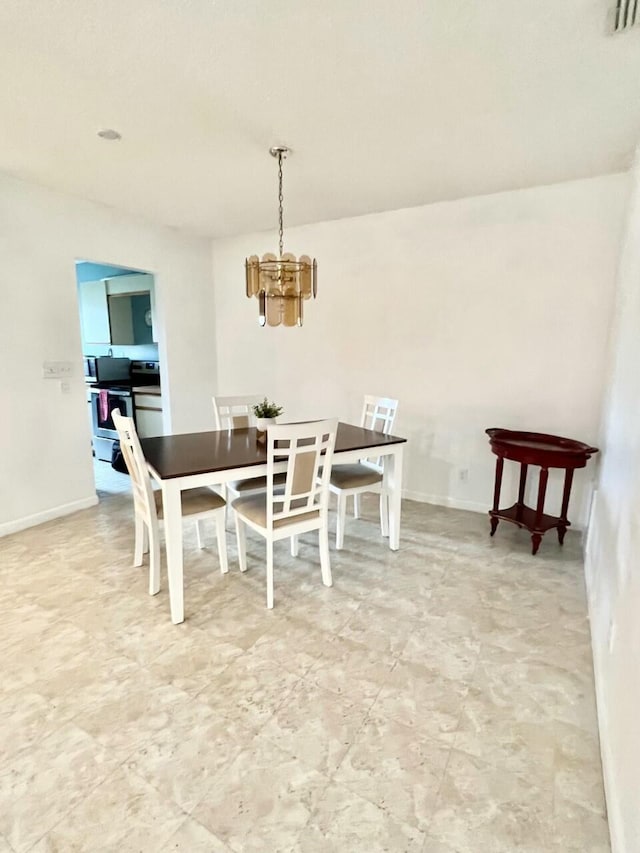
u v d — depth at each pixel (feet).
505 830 4.26
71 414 12.03
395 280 12.80
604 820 4.36
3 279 10.35
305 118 7.37
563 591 8.38
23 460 11.03
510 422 11.66
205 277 16.03
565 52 5.64
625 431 6.17
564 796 4.59
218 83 6.37
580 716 5.60
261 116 7.29
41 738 5.21
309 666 6.42
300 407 15.26
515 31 5.26
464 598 8.15
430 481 13.11
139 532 9.12
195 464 7.70
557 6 4.85
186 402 15.76
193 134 7.96
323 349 14.43
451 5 4.85
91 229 12.11
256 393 16.14
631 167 8.97
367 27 5.22
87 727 5.37
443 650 6.78
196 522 10.07
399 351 13.07
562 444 10.14
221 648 6.78
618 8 4.85
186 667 6.37
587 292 10.28
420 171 9.59
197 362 16.03
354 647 6.82
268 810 4.43
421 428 13.01
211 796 4.57
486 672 6.33
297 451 7.61
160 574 8.99
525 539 10.64
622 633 4.88
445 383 12.46
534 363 11.14
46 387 11.41
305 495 7.99
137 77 6.26
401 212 12.41
